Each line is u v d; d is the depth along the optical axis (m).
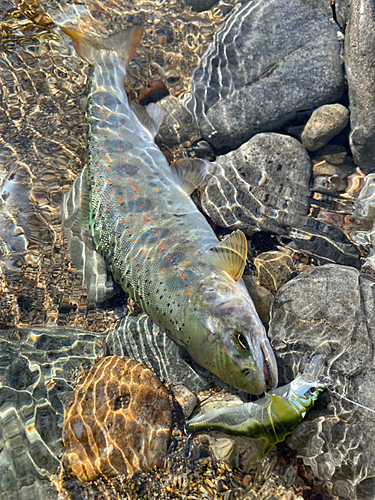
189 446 0.26
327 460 0.25
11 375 0.28
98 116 0.33
